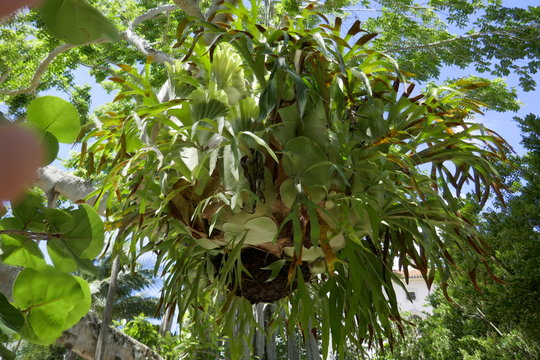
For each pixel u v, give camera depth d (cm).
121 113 184
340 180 156
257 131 154
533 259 619
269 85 151
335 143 154
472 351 790
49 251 68
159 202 165
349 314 162
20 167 8
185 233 177
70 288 68
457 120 178
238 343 196
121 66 171
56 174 246
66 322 70
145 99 175
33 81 467
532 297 617
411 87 175
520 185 702
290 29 169
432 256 187
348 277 178
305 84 154
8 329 53
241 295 183
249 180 151
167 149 160
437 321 870
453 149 179
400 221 174
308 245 160
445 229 176
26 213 68
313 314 204
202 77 173
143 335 505
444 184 173
